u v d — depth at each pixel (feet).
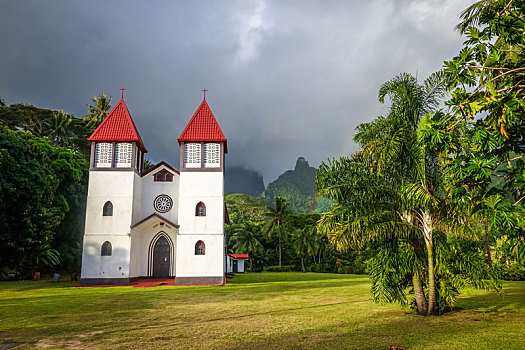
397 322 37.52
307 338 30.99
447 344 28.63
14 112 163.53
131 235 91.97
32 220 96.73
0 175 89.10
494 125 25.55
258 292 70.64
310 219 252.21
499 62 26.86
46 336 32.37
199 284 89.40
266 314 43.96
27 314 44.47
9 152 95.14
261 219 343.26
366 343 29.07
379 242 42.24
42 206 100.78
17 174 94.27
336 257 211.20
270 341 30.01
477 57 28.63
